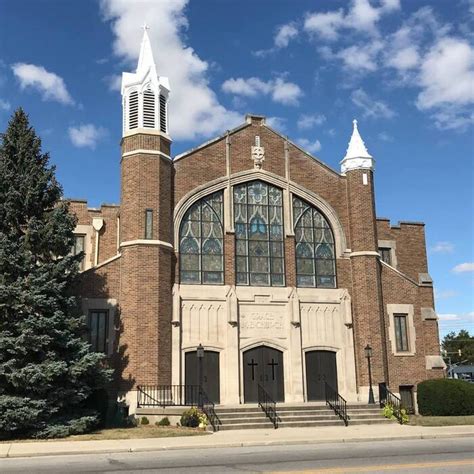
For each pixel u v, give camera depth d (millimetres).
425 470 12328
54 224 22312
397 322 30203
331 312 29406
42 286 21047
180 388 25797
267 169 30078
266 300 28578
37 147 23422
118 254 27000
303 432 21406
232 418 23312
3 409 19578
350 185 30953
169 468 13195
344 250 30312
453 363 112000
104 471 12883
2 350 20062
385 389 27812
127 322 25484
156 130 27672
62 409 21344
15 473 12812
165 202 27438
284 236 29719
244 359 27766
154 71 28375
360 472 12086
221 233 28938
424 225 35375
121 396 24750
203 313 27531
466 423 24344
